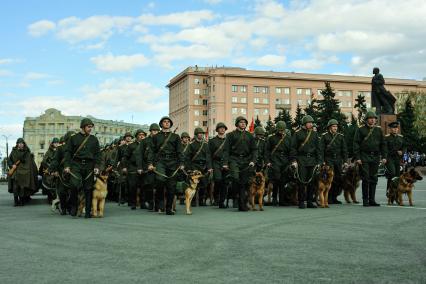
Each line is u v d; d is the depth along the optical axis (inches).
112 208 608.1
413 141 2819.9
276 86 4800.7
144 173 576.7
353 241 297.9
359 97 2623.0
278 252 264.1
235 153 532.1
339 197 748.0
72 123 5467.5
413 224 375.6
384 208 522.6
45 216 489.4
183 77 5295.3
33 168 663.1
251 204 534.6
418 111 3314.5
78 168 471.2
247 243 293.9
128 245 291.7
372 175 561.3
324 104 2242.9
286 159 591.2
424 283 196.5
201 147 636.7
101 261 245.1
